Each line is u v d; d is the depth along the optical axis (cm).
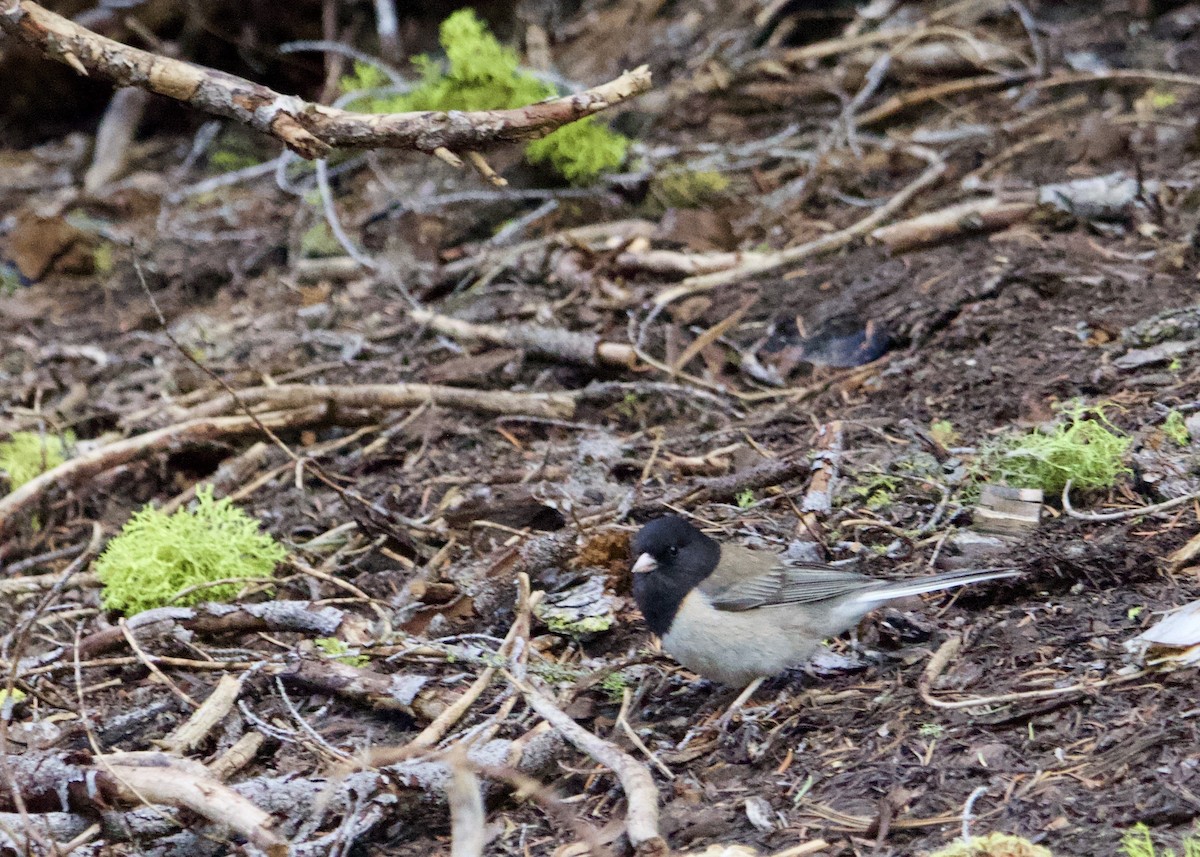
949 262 1241
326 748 693
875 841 583
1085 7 1691
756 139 1594
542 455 1088
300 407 1171
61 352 1398
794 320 1213
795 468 932
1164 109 1437
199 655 831
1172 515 813
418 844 650
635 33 1805
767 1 1788
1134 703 643
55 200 1770
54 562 1063
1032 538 809
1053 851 550
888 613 771
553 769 682
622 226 1442
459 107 1507
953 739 648
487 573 862
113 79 781
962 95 1585
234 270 1552
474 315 1332
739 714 726
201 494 977
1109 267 1165
